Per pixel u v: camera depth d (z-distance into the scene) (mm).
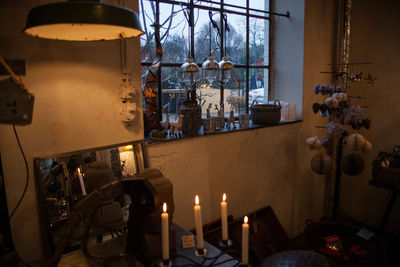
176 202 2000
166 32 2186
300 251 1393
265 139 2555
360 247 2324
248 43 2787
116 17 935
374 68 2996
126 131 1715
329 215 3336
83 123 1550
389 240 2910
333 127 2500
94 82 1564
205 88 2467
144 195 1188
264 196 2635
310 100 2918
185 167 2023
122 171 1652
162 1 2135
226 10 2553
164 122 1999
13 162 1364
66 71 1472
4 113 1324
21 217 1398
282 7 2869
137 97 1731
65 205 1468
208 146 2145
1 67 1293
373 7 2939
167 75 2246
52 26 1132
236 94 2750
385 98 2959
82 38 1212
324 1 2887
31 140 1403
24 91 1346
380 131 3027
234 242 2143
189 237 1376
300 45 2758
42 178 1417
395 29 2834
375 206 3113
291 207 2939
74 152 1516
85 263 1308
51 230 1422
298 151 2896
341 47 3104
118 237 1533
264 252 2264
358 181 3201
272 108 2479
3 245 1279
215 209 2248
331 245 2328
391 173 2555
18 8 1314
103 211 1505
